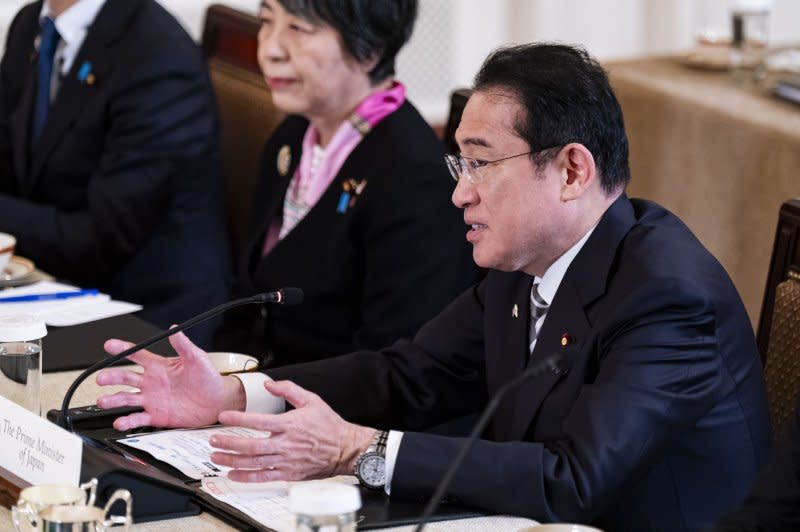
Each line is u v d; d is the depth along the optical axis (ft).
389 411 21.42
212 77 35.63
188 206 33.19
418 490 17.24
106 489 15.64
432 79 60.80
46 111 33.86
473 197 18.86
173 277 33.06
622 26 62.80
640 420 17.33
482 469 17.08
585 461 17.01
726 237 38.04
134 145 32.35
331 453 17.79
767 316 21.22
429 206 26.09
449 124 27.22
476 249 19.17
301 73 26.86
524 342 19.76
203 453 18.43
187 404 19.65
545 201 18.57
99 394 20.95
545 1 61.26
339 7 26.32
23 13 35.91
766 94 39.63
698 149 38.75
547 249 18.95
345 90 27.17
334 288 26.99
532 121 18.31
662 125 39.86
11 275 27.14
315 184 27.55
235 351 28.76
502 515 17.08
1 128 35.27
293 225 28.45
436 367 21.58
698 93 39.55
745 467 18.51
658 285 17.85
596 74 18.65
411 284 25.91
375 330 26.03
